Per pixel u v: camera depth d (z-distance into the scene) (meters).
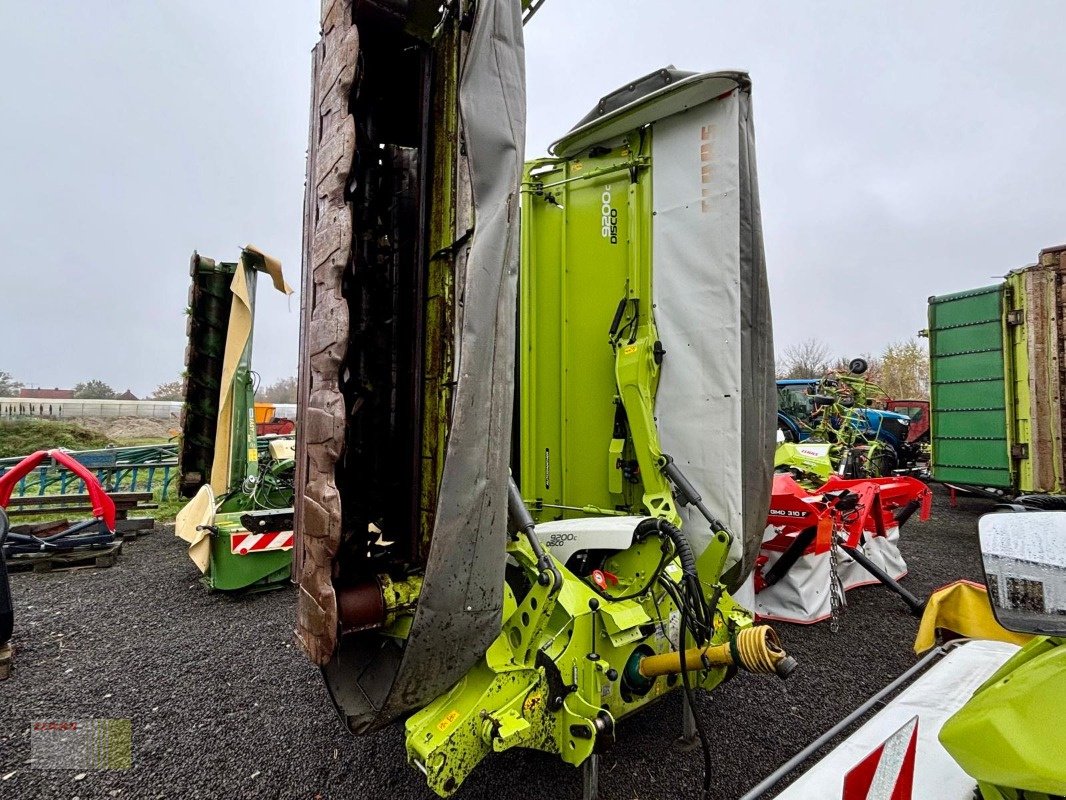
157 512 8.70
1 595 3.37
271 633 3.99
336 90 1.68
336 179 1.61
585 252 3.25
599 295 3.19
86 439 16.19
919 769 1.27
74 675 3.32
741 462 2.65
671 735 2.67
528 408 3.36
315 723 2.78
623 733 2.69
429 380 1.87
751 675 3.34
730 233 2.68
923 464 13.09
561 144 3.27
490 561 1.58
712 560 2.64
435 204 1.85
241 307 5.16
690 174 2.85
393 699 1.57
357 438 2.01
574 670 2.04
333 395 1.54
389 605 1.82
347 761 2.47
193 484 5.54
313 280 1.72
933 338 8.66
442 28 1.84
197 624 4.17
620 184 3.14
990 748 1.02
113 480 9.77
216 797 2.24
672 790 2.26
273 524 3.87
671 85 2.66
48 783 2.32
